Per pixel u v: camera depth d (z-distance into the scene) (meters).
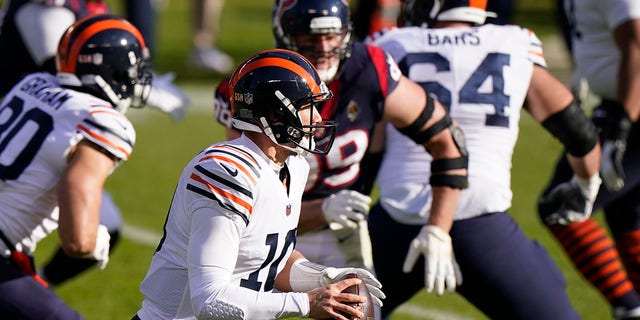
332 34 13.27
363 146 13.87
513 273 14.08
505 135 14.61
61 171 13.15
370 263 14.05
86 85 13.88
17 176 13.19
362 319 11.01
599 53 18.62
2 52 17.81
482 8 15.20
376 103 13.73
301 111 11.21
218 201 10.53
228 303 10.38
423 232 13.77
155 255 11.38
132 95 14.28
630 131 18.02
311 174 13.77
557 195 16.53
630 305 17.56
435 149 13.91
